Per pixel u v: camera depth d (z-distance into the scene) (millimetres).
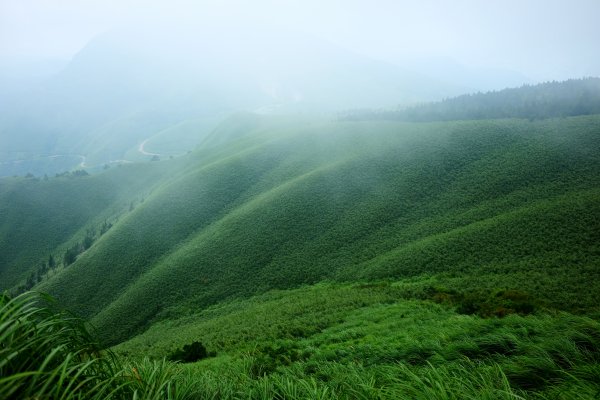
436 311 18844
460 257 57688
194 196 124438
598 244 49094
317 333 21016
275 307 44125
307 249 82125
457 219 77875
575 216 58719
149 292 77188
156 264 92125
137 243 101750
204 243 92125
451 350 5410
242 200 121125
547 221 60188
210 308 68000
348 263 72500
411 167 107750
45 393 1755
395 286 43656
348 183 106500
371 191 100625
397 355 6559
